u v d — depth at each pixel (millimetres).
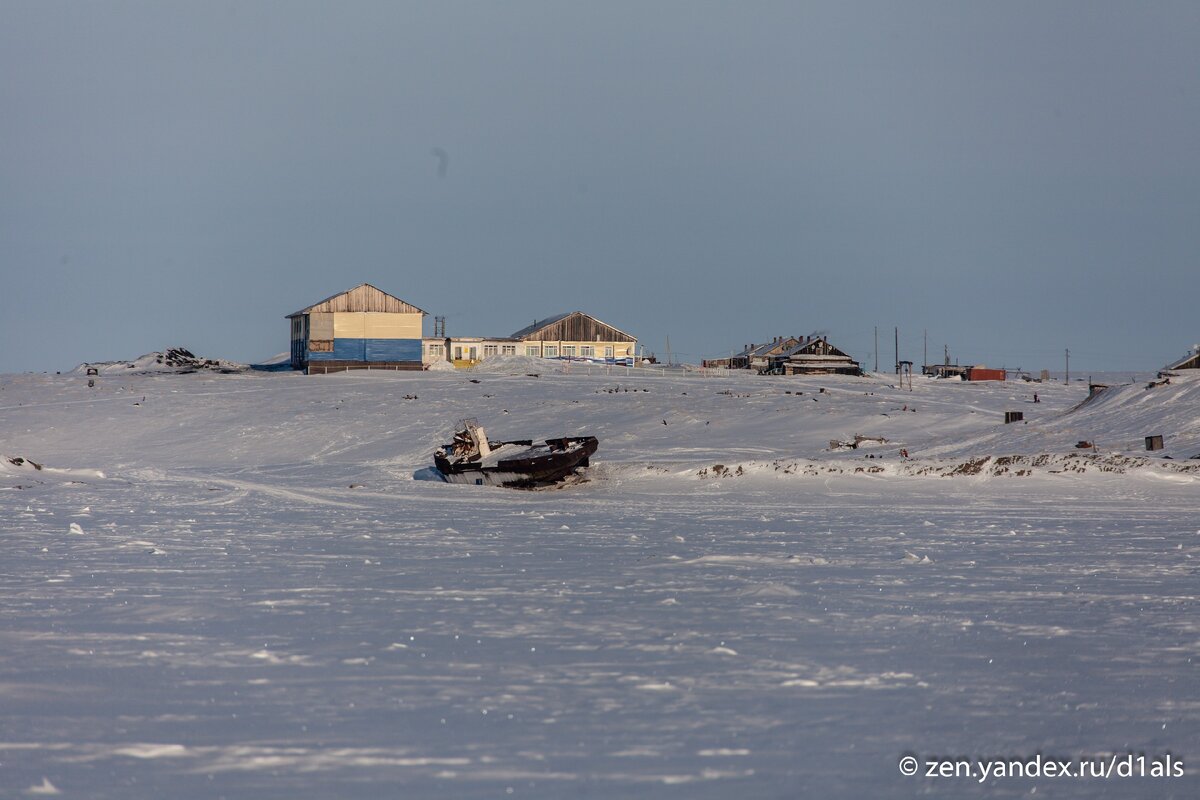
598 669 51938
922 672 51594
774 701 46656
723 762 39250
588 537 110062
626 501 155750
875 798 36344
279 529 117688
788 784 37281
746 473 176500
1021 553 95875
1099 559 91688
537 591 74062
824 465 178125
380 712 44844
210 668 51875
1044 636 59500
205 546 101250
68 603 69062
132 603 69062
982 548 99750
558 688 48531
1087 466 166375
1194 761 39875
